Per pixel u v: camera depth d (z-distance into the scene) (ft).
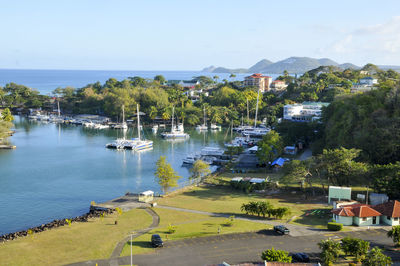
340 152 345.31
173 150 648.79
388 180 314.55
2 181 435.12
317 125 640.17
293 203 327.67
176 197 362.33
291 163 364.99
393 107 436.76
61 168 503.61
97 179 451.94
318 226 263.08
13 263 207.31
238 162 529.04
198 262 204.85
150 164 536.01
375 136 388.37
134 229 263.90
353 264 193.98
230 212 304.91
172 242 235.20
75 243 237.04
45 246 232.32
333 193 319.27
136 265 202.28
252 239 237.86
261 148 487.20
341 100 580.71
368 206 271.28
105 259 211.00
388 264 183.73
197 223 274.98
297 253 206.18
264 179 401.29
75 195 385.91
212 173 467.52
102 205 331.98
